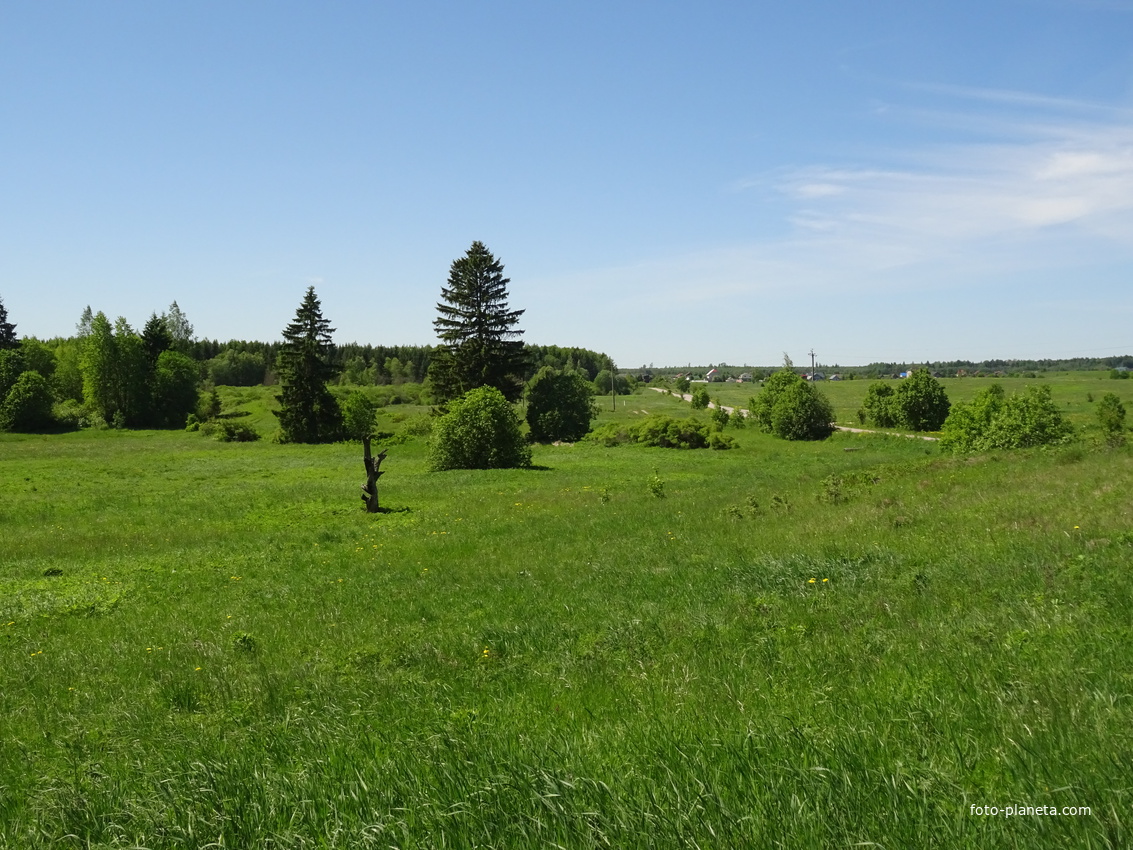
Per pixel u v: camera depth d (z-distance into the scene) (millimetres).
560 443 65750
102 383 92438
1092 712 4738
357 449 65500
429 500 32125
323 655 9781
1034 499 16500
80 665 10344
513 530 22422
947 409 66062
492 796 4129
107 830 4461
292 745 6117
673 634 9031
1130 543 10617
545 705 6793
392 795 4340
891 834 3404
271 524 26578
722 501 25078
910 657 6766
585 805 3891
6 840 4566
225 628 12203
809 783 3930
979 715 4949
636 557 15828
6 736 7500
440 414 65812
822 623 8781
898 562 11977
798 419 61812
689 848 3455
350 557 19609
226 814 4363
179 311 159250
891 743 4602
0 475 46438
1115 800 3529
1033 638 6715
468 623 11125
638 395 153625
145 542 22891
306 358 74375
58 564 19719
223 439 77125
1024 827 3375
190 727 7254
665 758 4461
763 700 6125
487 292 66062
